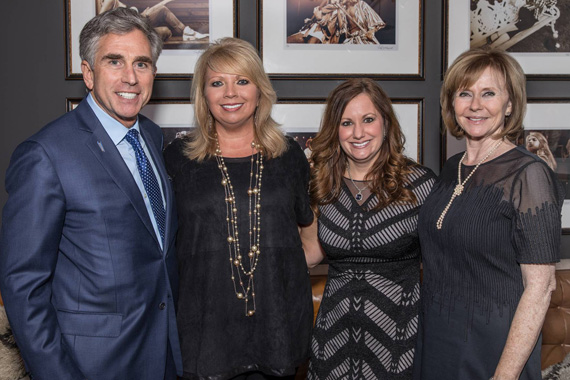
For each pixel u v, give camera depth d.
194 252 1.84
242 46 1.88
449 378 1.70
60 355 1.44
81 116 1.59
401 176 1.95
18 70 2.56
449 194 1.77
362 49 2.65
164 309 1.69
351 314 1.94
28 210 1.42
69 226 1.51
